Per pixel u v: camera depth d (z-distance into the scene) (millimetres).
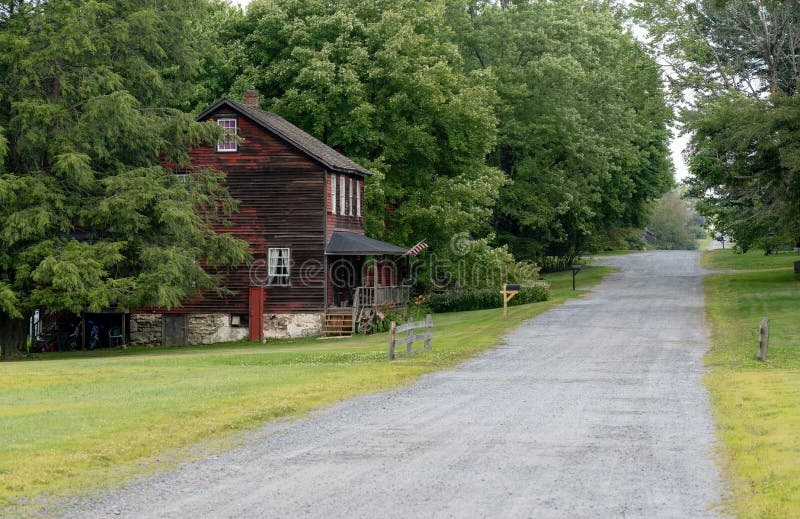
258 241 44812
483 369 25828
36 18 36188
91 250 35469
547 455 13609
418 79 51250
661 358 27688
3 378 24344
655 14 51000
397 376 24078
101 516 10555
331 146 52562
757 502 10508
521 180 68625
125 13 39094
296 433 15820
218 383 22578
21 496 11500
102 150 37656
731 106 42562
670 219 159500
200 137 41656
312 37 52094
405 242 54750
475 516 10203
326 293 44562
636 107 71438
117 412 17625
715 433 15328
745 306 42750
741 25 48969
